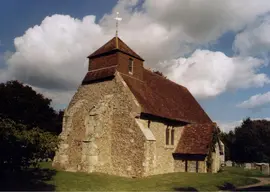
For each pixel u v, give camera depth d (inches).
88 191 692.7
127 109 992.2
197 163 1093.1
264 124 2501.2
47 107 1802.4
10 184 706.8
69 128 1074.1
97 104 1029.2
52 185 725.3
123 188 743.1
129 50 1142.3
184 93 1504.7
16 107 1632.6
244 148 2431.1
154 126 1047.6
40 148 718.5
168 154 1114.1
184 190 737.0
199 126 1199.6
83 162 970.7
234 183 886.4
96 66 1130.7
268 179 1079.0
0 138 649.0
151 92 1164.5
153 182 834.8
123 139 981.8
